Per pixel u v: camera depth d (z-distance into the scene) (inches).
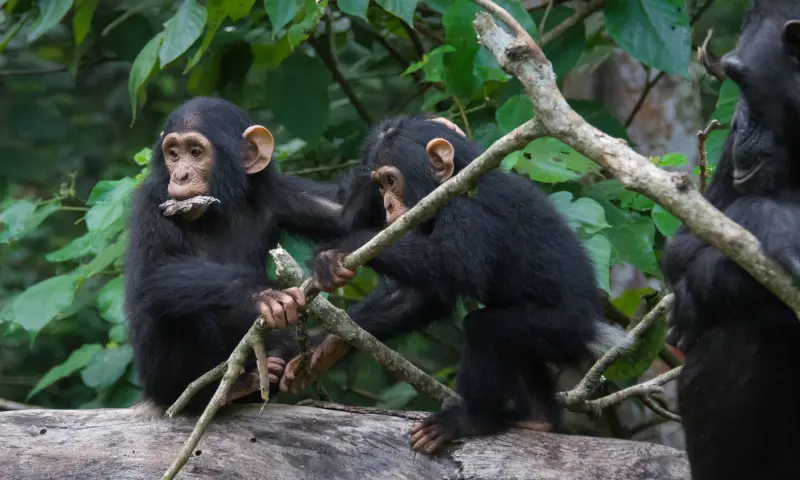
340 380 620.4
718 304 277.0
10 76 776.3
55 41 737.6
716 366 281.1
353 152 587.5
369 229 421.4
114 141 772.0
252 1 476.7
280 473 342.6
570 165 426.0
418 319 437.7
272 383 397.7
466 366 380.8
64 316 528.4
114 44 591.2
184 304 367.2
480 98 501.4
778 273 205.3
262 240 431.2
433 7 481.4
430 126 425.7
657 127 594.9
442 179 406.0
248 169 430.0
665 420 540.1
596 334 396.5
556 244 403.9
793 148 276.8
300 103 538.6
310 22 469.7
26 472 329.1
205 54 565.0
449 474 357.1
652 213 440.8
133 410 375.6
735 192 298.2
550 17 518.0
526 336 382.3
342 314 359.9
